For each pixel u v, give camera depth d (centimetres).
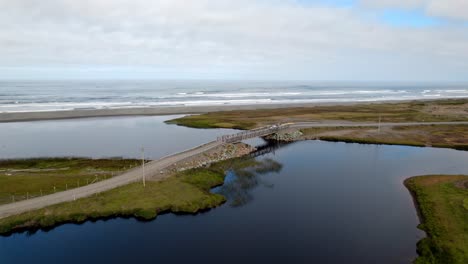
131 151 7394
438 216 4106
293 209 4441
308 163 6738
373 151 7838
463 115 12975
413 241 3678
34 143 7988
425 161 6988
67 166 6044
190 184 5031
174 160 6041
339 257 3347
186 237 3675
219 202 4584
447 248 3366
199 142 8344
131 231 3781
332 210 4434
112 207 4156
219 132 9650
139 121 11312
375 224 4053
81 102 16312
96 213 4022
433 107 15550
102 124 10656
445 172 6194
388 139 8912
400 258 3356
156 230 3819
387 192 5134
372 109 14950
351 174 6044
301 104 17638
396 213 4372
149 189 4694
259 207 4500
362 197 4916
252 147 7812
